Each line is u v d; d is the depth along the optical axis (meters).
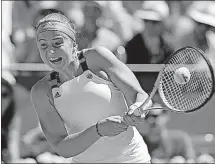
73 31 11.33
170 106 10.88
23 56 21.86
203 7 22.34
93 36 21.91
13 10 23.64
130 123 10.62
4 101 19.22
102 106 11.95
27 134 20.00
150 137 19.73
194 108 10.45
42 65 20.03
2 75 19.30
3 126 19.36
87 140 11.29
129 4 25.56
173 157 19.88
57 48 11.09
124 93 11.85
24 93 19.91
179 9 22.98
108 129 10.92
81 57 11.90
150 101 11.12
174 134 20.03
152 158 19.72
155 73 19.64
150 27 21.19
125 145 12.44
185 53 11.44
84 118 12.02
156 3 22.98
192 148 20.09
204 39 21.05
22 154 19.88
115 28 22.66
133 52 21.19
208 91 11.10
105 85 11.94
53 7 23.52
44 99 12.07
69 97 11.90
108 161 12.48
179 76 10.76
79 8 23.36
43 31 11.04
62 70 11.45
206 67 11.23
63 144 11.77
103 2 23.42
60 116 12.19
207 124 20.11
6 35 21.38
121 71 11.78
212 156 20.06
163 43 21.39
